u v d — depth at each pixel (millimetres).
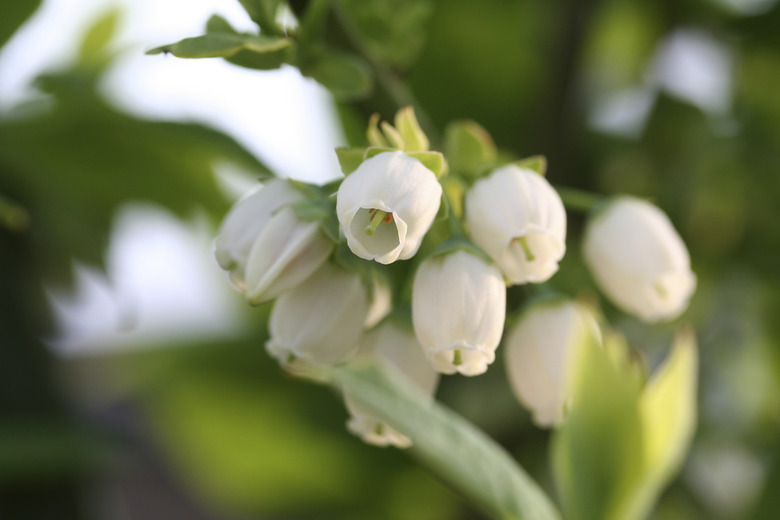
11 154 255
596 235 204
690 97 297
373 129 190
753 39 296
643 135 295
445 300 185
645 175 292
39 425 248
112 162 258
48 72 251
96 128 254
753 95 298
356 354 194
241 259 190
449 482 198
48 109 252
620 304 205
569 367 196
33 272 259
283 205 190
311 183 192
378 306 194
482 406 266
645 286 202
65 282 263
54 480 245
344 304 189
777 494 250
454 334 184
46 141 254
